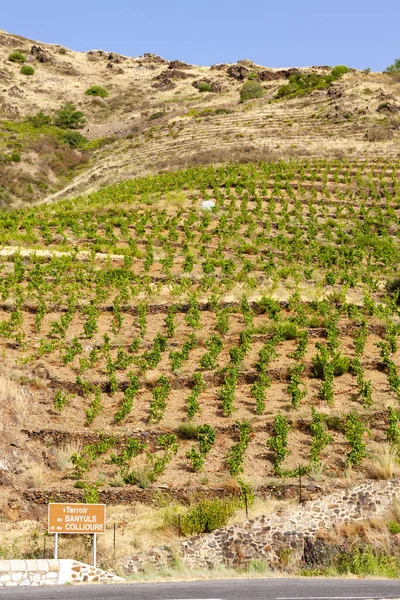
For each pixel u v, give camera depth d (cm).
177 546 1772
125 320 3428
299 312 3459
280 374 2889
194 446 2395
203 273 4150
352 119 9219
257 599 1216
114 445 2389
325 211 5825
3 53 15962
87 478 2231
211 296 3591
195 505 2042
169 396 2747
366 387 2645
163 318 3459
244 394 2773
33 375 2741
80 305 3509
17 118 11856
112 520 2017
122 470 2219
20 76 14650
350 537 1798
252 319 3397
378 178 6875
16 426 2381
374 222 5597
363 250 4950
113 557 1773
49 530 1570
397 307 3828
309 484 2134
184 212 5606
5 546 1839
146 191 6309
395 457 2261
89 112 13012
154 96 13975
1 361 2838
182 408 2647
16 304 3419
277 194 6156
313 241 5012
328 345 3122
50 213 5500
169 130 10175
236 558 1766
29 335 3172
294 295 3612
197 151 8606
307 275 4225
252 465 2308
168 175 7019
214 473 2275
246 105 11319
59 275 3866
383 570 1670
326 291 4012
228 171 6900
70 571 1485
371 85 10506
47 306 3469
